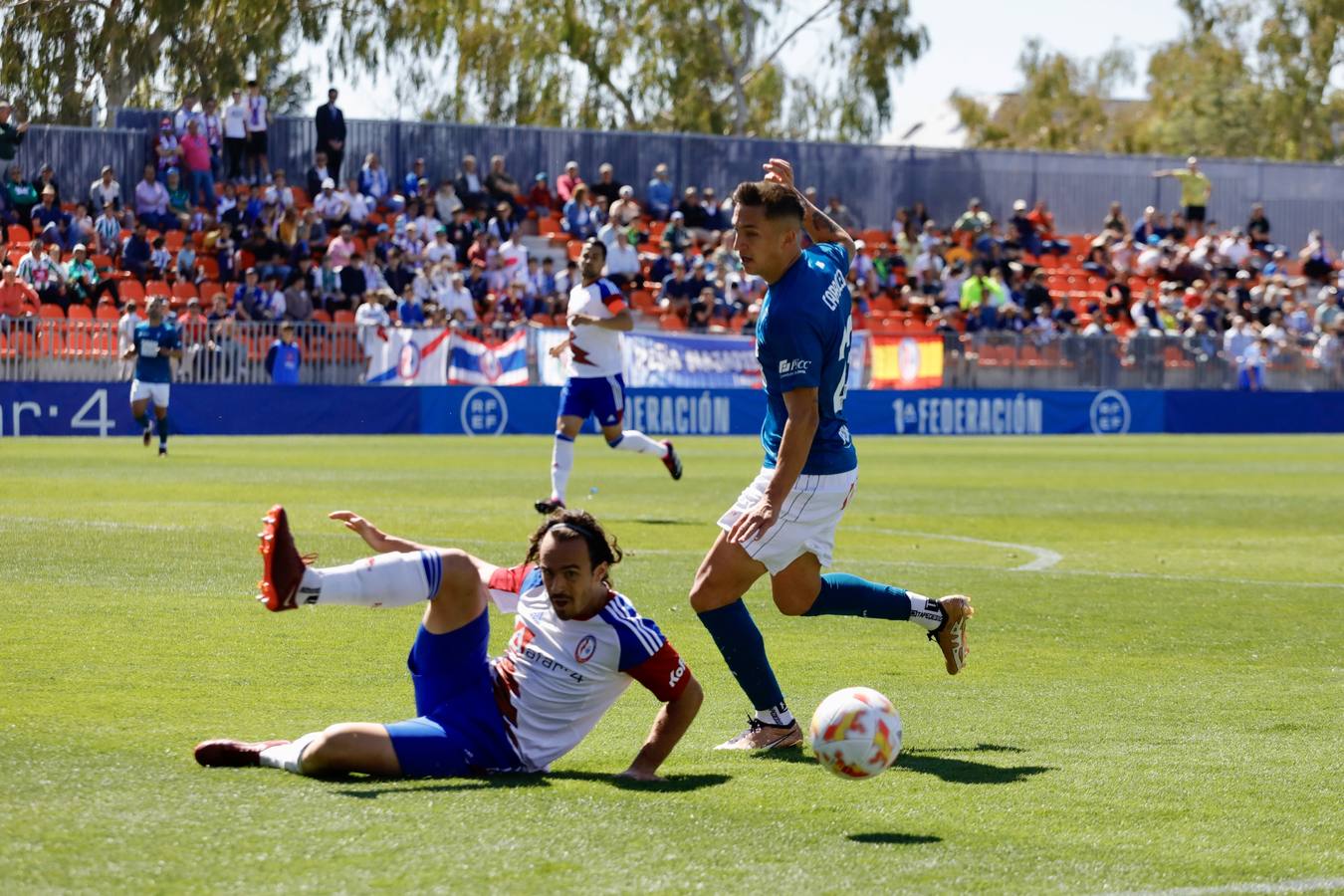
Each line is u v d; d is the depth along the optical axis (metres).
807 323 8.36
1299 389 58.03
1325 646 12.55
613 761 8.08
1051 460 39.09
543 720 7.59
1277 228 71.44
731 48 85.44
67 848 6.09
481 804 6.93
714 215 60.41
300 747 7.36
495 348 47.69
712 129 85.00
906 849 6.45
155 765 7.55
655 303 55.47
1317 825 6.98
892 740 7.36
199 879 5.77
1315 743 8.79
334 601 7.19
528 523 20.52
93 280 45.72
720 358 50.62
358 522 7.72
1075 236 68.00
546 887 5.79
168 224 50.78
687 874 6.02
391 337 46.50
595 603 7.56
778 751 8.48
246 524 19.19
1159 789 7.59
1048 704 9.97
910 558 18.02
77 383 42.38
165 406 34.34
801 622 13.04
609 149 61.94
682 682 7.64
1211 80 109.06
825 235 9.52
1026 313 59.41
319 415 45.53
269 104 77.75
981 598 14.82
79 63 65.56
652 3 82.81
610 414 21.89
